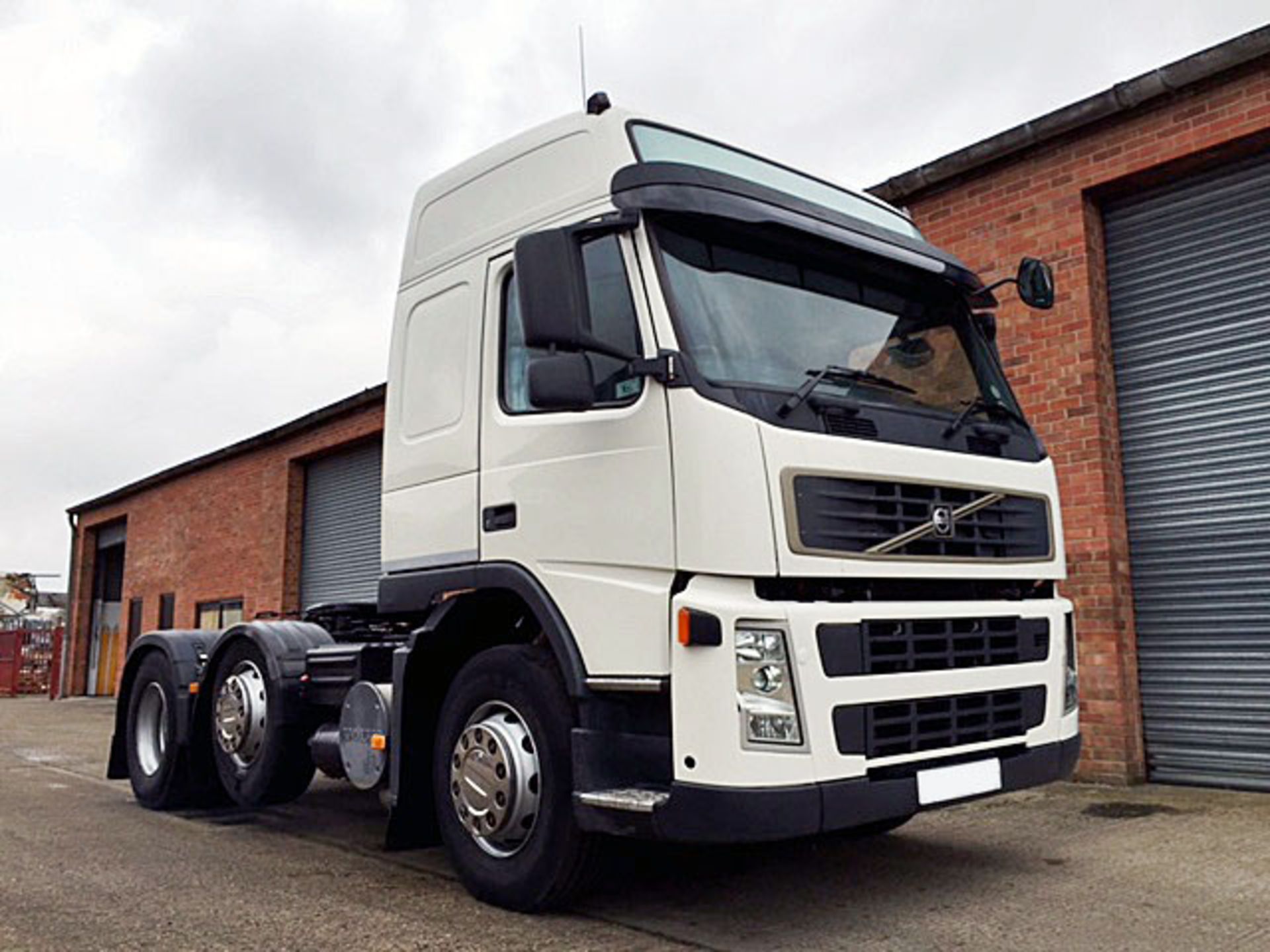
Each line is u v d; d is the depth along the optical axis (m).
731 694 3.72
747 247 4.49
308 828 6.70
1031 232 8.34
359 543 16.70
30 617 39.97
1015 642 4.56
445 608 4.92
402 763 5.01
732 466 3.88
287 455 18.25
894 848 5.56
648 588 4.05
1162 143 7.64
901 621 4.08
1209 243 7.73
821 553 3.89
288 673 6.48
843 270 4.79
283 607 17.86
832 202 5.18
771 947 3.94
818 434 4.04
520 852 4.43
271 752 6.41
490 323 4.99
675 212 4.23
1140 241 8.09
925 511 4.25
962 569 4.32
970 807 6.70
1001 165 8.55
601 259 4.39
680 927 4.21
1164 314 7.93
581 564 4.31
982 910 4.39
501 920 4.35
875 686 3.93
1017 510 4.70
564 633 4.30
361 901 4.72
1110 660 7.65
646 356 4.12
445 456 5.09
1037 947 3.88
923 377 4.85
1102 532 7.79
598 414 4.34
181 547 22.02
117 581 27.50
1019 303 8.38
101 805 7.75
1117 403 8.13
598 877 4.38
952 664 4.25
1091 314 7.99
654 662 3.97
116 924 4.39
